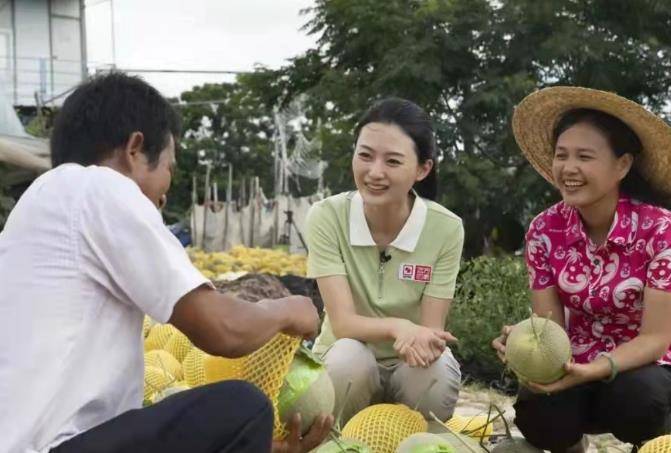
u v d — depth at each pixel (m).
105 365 2.69
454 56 14.26
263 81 16.78
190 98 46.91
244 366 3.28
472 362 8.30
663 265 3.84
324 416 3.35
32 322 2.64
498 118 14.36
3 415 2.57
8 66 34.91
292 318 3.10
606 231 4.05
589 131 3.88
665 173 3.99
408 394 4.27
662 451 3.45
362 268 4.45
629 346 3.84
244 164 46.72
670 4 13.98
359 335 4.22
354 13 14.44
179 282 2.71
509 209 14.15
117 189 2.74
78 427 2.64
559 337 3.67
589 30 13.89
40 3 35.56
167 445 2.67
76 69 35.88
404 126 4.18
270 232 25.39
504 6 14.05
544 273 4.20
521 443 4.07
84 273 2.69
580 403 3.97
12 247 2.74
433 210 4.46
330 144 15.66
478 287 8.89
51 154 2.99
